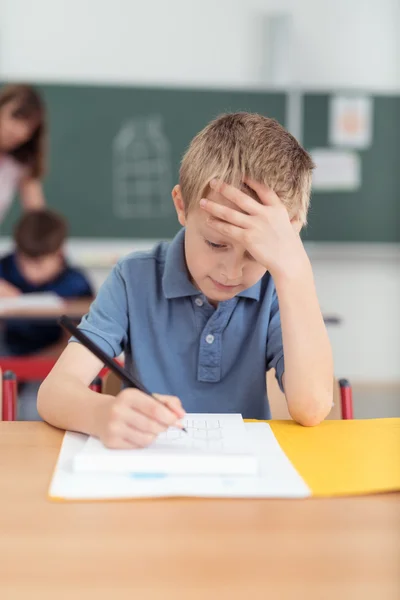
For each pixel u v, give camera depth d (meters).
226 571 0.46
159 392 1.06
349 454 0.73
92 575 0.45
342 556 0.49
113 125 3.79
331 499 0.60
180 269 1.06
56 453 0.73
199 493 0.60
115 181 3.80
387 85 3.94
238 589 0.43
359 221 3.89
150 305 1.08
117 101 3.78
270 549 0.50
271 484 0.62
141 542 0.50
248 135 0.93
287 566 0.47
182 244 1.07
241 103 3.81
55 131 3.75
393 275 3.97
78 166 3.78
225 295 0.95
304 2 3.88
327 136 3.85
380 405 3.63
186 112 3.80
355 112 3.84
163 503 0.58
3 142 3.61
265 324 1.07
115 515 0.56
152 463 0.65
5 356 2.80
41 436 0.80
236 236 0.88
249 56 3.87
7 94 3.62
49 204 3.78
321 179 3.86
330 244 3.89
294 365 0.89
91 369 0.96
